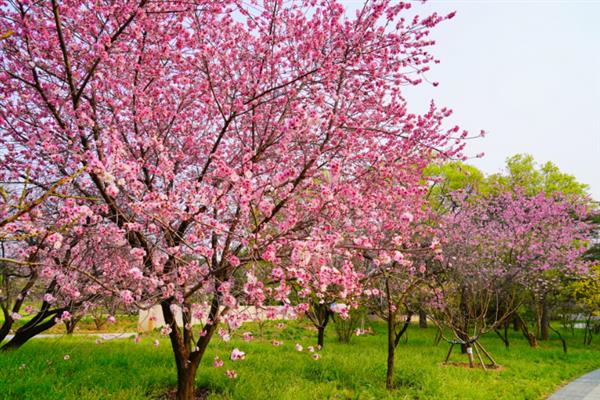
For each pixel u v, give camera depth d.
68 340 10.22
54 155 5.18
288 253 4.76
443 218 11.14
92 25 5.38
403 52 6.00
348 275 4.60
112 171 4.38
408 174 6.92
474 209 12.67
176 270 4.97
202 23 5.95
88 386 5.94
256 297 4.39
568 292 17.88
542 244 13.86
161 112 6.14
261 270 4.57
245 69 6.25
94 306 5.59
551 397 7.26
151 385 6.29
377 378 7.55
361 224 5.82
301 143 5.22
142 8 5.05
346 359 8.73
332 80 5.71
